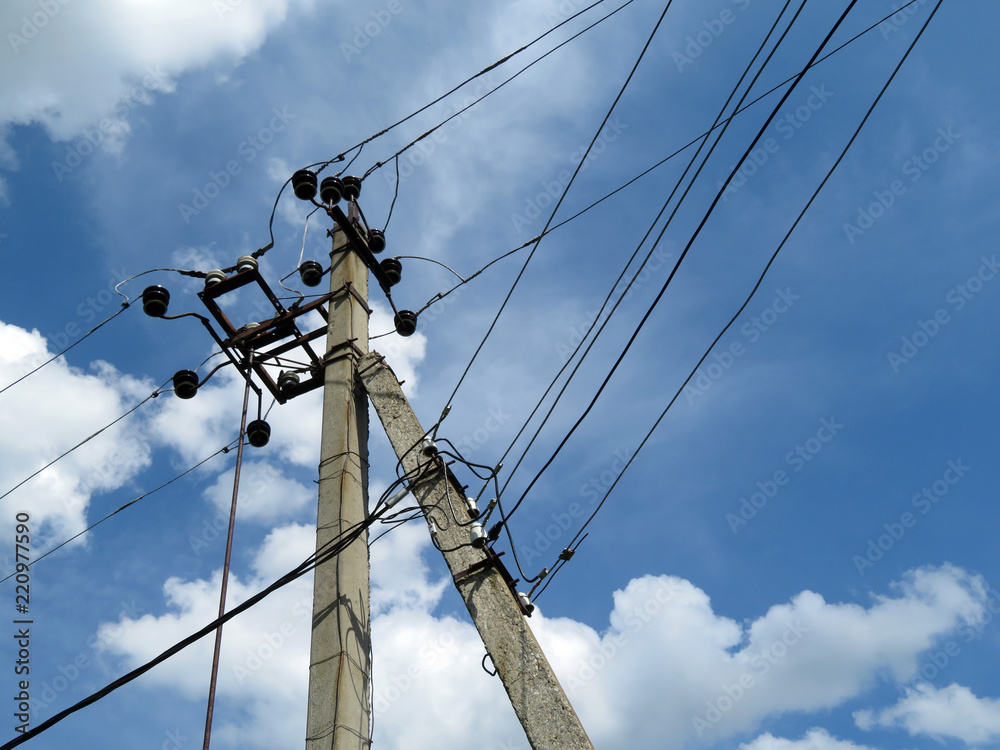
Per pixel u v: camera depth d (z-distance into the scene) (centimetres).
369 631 668
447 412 703
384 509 682
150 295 880
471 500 681
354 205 954
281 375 912
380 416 750
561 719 531
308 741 589
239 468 817
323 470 737
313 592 666
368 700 632
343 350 821
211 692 644
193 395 902
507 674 562
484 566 624
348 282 879
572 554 671
